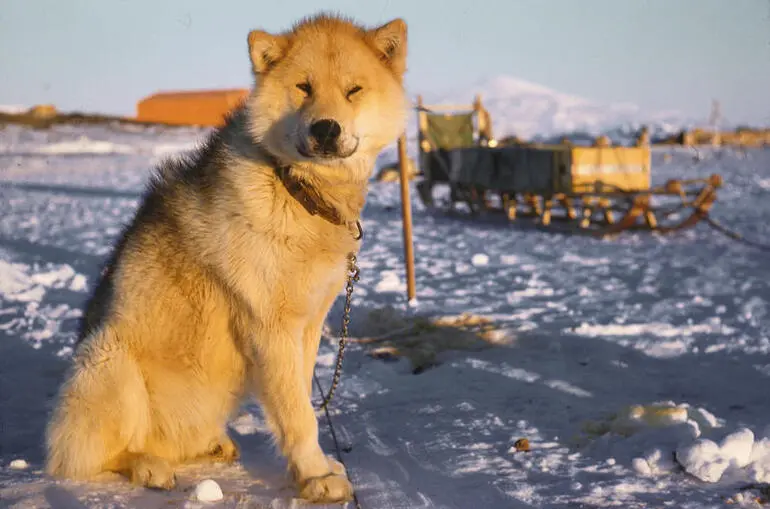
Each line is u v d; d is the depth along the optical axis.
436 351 5.25
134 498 2.84
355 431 3.71
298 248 2.88
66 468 3.02
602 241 11.34
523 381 4.50
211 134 3.32
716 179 11.68
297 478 2.92
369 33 3.21
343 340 3.85
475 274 8.56
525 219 13.91
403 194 6.67
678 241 11.19
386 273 8.30
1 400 4.32
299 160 2.89
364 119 3.00
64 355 5.25
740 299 6.84
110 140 34.38
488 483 2.96
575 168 11.95
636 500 2.75
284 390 2.94
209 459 3.31
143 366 3.07
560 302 6.84
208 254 2.96
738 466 3.06
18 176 25.34
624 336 5.55
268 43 3.00
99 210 15.99
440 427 3.72
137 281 3.07
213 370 3.09
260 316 2.91
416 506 2.76
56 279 8.20
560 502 2.75
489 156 13.81
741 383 4.40
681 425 3.34
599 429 3.54
